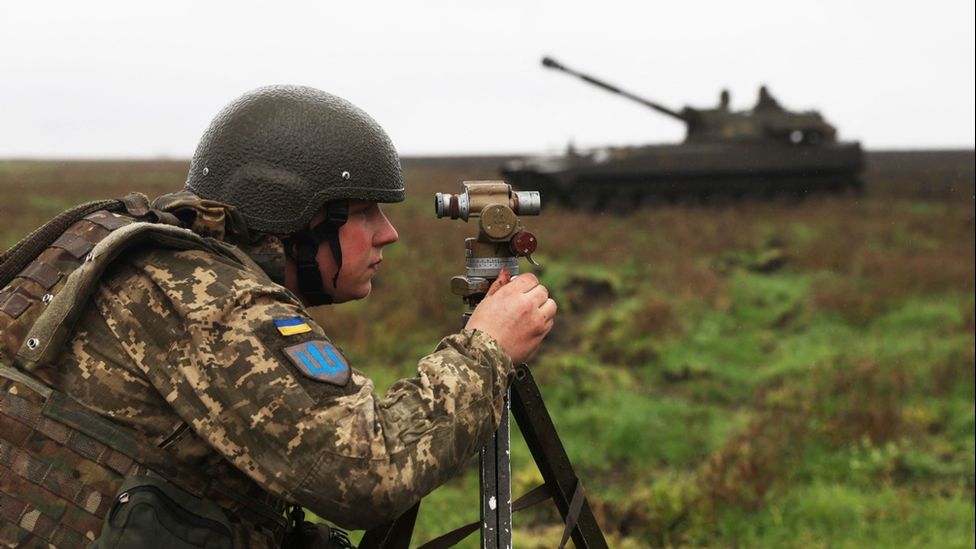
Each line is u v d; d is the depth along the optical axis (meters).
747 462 5.65
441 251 15.36
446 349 1.63
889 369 7.90
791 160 25.59
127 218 1.70
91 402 1.53
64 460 1.52
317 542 2.00
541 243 16.05
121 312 1.54
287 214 1.70
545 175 23.78
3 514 1.50
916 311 10.59
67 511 1.51
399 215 22.12
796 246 16.36
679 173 24.47
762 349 9.34
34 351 1.52
